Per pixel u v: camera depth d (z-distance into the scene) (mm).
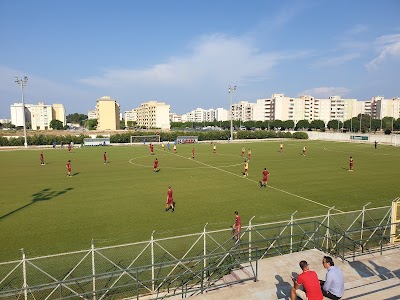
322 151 62781
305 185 30344
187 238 15953
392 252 13758
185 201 24328
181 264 13023
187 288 11617
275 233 16203
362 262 12281
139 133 86938
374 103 196375
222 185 30391
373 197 25641
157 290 11180
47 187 29500
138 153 58781
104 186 29922
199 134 91562
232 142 86625
